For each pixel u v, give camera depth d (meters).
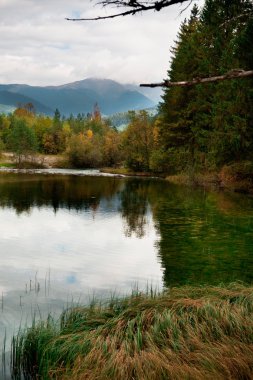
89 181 51.97
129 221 22.27
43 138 131.50
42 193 36.62
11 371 6.89
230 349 6.12
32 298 10.59
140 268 13.46
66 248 16.33
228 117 34.59
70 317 8.27
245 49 29.44
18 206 28.05
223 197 32.19
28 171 78.00
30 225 21.20
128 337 7.05
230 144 34.19
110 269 13.40
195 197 32.59
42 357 6.73
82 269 13.43
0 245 16.75
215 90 42.94
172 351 6.36
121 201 30.98
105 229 20.17
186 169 49.09
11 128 143.75
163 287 11.49
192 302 8.14
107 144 94.75
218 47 40.41
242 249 15.73
